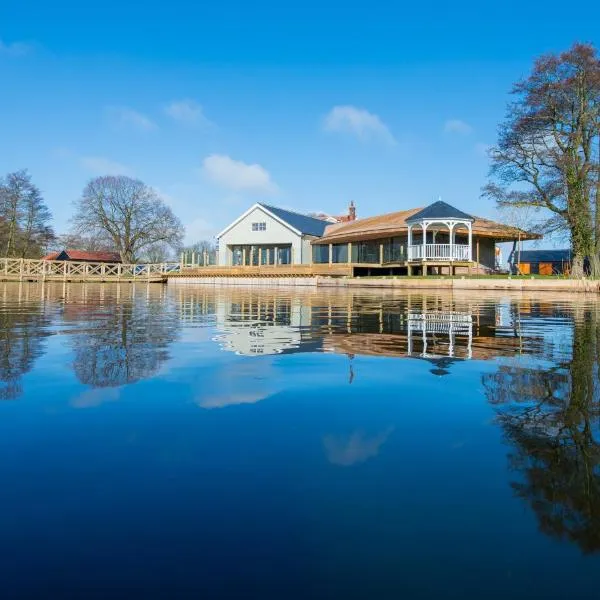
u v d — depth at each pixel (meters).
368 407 2.81
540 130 26.14
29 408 2.76
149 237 54.22
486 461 2.01
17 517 1.56
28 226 54.19
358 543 1.42
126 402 2.91
